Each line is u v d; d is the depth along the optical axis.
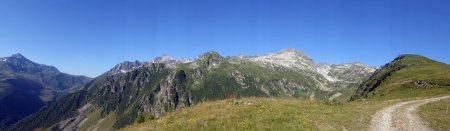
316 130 30.59
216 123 33.31
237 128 31.02
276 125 31.55
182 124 34.56
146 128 36.00
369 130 33.16
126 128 40.97
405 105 55.38
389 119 39.84
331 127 32.75
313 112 40.09
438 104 52.66
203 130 31.22
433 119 39.16
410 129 33.81
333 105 51.44
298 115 36.81
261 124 31.91
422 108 50.03
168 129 33.25
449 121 37.06
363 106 52.75
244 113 37.50
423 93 84.69
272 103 44.94
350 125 34.81
